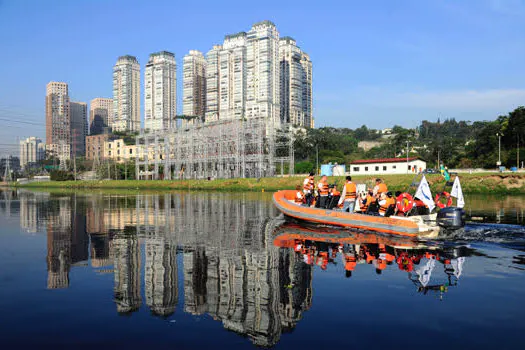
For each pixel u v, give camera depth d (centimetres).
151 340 529
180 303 681
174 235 1442
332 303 666
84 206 2988
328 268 905
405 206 1412
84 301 696
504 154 6988
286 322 586
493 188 4153
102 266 964
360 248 1136
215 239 1336
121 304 680
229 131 7025
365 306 649
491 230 1415
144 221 1917
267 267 924
